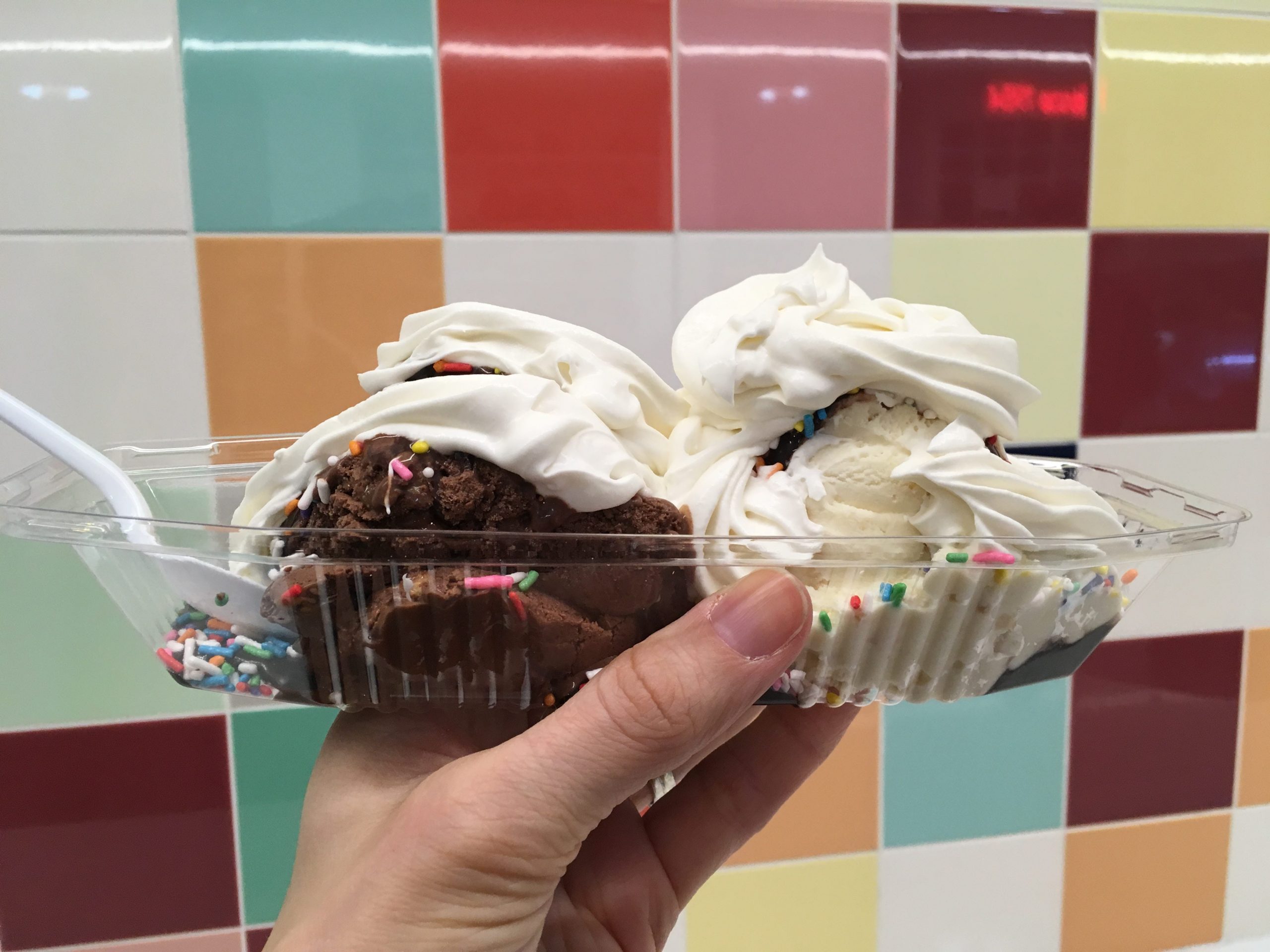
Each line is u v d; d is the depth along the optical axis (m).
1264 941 0.57
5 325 0.44
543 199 0.47
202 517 0.38
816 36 0.47
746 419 0.33
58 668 0.46
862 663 0.32
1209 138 0.51
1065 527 0.32
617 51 0.46
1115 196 0.50
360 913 0.30
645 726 0.29
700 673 0.29
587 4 0.46
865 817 0.53
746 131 0.47
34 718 0.46
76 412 0.45
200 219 0.45
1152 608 0.54
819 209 0.48
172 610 0.32
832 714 0.44
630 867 0.41
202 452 0.41
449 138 0.46
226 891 0.49
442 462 0.30
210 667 0.31
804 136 0.48
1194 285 0.52
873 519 0.33
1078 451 0.52
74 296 0.44
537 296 0.47
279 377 0.46
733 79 0.47
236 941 0.49
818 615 0.31
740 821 0.43
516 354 0.32
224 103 0.44
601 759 0.30
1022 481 0.32
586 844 0.41
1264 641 0.55
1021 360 0.51
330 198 0.45
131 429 0.45
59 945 0.48
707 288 0.48
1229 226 0.51
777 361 0.32
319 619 0.30
